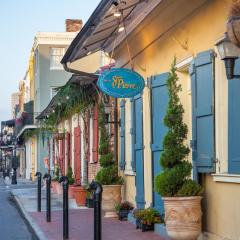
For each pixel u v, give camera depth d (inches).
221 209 334.6
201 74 354.6
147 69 496.4
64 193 443.5
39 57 1656.0
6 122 2677.2
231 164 319.6
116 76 449.7
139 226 462.0
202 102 353.4
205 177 358.3
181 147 355.3
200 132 357.1
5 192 1128.8
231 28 240.4
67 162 1066.1
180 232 336.5
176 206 338.3
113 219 544.4
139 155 517.0
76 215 608.7
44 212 654.5
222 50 280.2
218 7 332.5
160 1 405.4
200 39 365.1
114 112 622.5
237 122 312.7
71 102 785.6
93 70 989.2
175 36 411.8
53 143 1284.4
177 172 346.9
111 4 404.5
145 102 498.9
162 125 448.8
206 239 350.3
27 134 1692.9
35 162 1807.3
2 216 668.1
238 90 310.8
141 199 507.8
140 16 462.9
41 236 460.8
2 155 3321.9
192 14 375.2
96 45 577.3
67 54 552.4
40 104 1646.2
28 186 1360.7
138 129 520.1
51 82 1656.0
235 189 317.1
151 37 469.7
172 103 359.6
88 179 815.1
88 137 816.9
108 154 582.9
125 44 548.7
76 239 436.1
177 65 406.6
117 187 559.8
